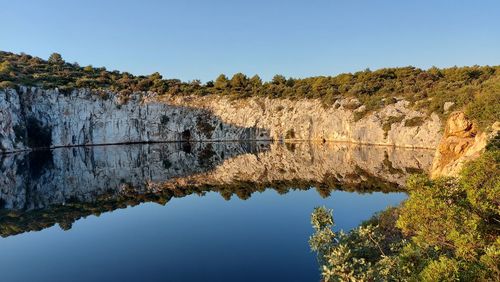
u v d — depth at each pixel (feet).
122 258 64.85
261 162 193.16
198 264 61.11
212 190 126.82
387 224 63.46
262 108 351.67
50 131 295.89
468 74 272.92
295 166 172.86
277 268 58.49
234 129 353.51
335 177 138.10
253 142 333.62
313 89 343.67
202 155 241.14
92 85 343.87
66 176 164.14
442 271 24.03
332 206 92.07
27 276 57.72
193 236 76.13
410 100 247.70
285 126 334.65
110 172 174.09
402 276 30.50
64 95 311.06
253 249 67.41
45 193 129.29
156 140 353.10
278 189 121.90
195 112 362.12
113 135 334.44
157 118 353.92
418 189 30.66
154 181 149.28
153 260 63.52
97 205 109.91
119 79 394.93
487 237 28.66
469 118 103.40
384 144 245.04
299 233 75.72
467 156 87.04
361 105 282.36
